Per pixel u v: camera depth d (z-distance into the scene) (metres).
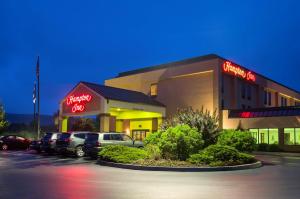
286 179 14.06
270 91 55.47
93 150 24.12
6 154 29.20
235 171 17.17
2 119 48.31
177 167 17.06
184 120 23.38
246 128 40.53
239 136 22.80
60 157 26.12
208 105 42.78
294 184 12.64
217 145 19.53
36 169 17.38
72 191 10.80
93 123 48.88
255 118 40.03
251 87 49.84
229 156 18.62
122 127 50.12
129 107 40.59
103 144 24.22
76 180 13.34
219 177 14.65
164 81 47.50
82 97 40.69
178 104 45.62
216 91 42.12
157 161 18.78
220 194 10.48
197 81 44.16
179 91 45.81
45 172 16.05
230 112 41.88
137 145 25.72
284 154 34.22
